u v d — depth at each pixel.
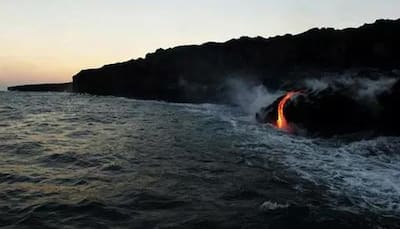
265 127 18.92
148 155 12.51
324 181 9.52
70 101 43.66
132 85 50.69
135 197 8.24
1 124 21.14
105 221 7.00
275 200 8.03
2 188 8.86
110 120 23.00
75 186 9.07
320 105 17.09
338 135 15.89
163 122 21.53
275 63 37.38
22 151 13.16
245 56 40.09
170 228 6.68
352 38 32.47
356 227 6.77
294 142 14.84
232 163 11.34
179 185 9.13
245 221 6.96
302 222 6.92
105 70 57.69
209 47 43.78
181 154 12.63
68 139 15.84
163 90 44.72
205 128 18.78
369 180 9.68
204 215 7.24
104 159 11.91
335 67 31.52
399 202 8.06
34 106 35.62
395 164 11.52
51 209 7.54
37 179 9.65
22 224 6.84
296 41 36.72
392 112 15.66
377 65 29.70
